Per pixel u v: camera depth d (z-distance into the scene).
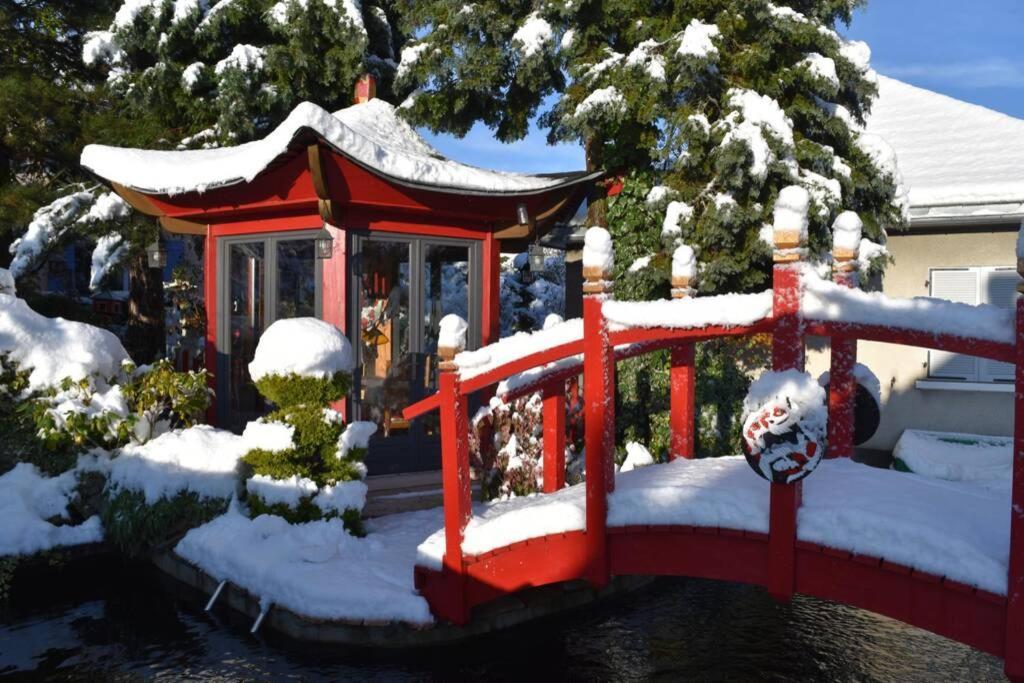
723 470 5.14
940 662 5.73
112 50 14.69
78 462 7.37
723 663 5.68
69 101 14.34
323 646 5.62
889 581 4.05
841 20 11.45
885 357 10.79
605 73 10.59
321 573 5.97
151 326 16.20
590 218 11.61
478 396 9.45
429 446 9.21
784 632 6.21
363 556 6.38
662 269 10.27
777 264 4.41
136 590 6.95
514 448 7.52
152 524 6.82
